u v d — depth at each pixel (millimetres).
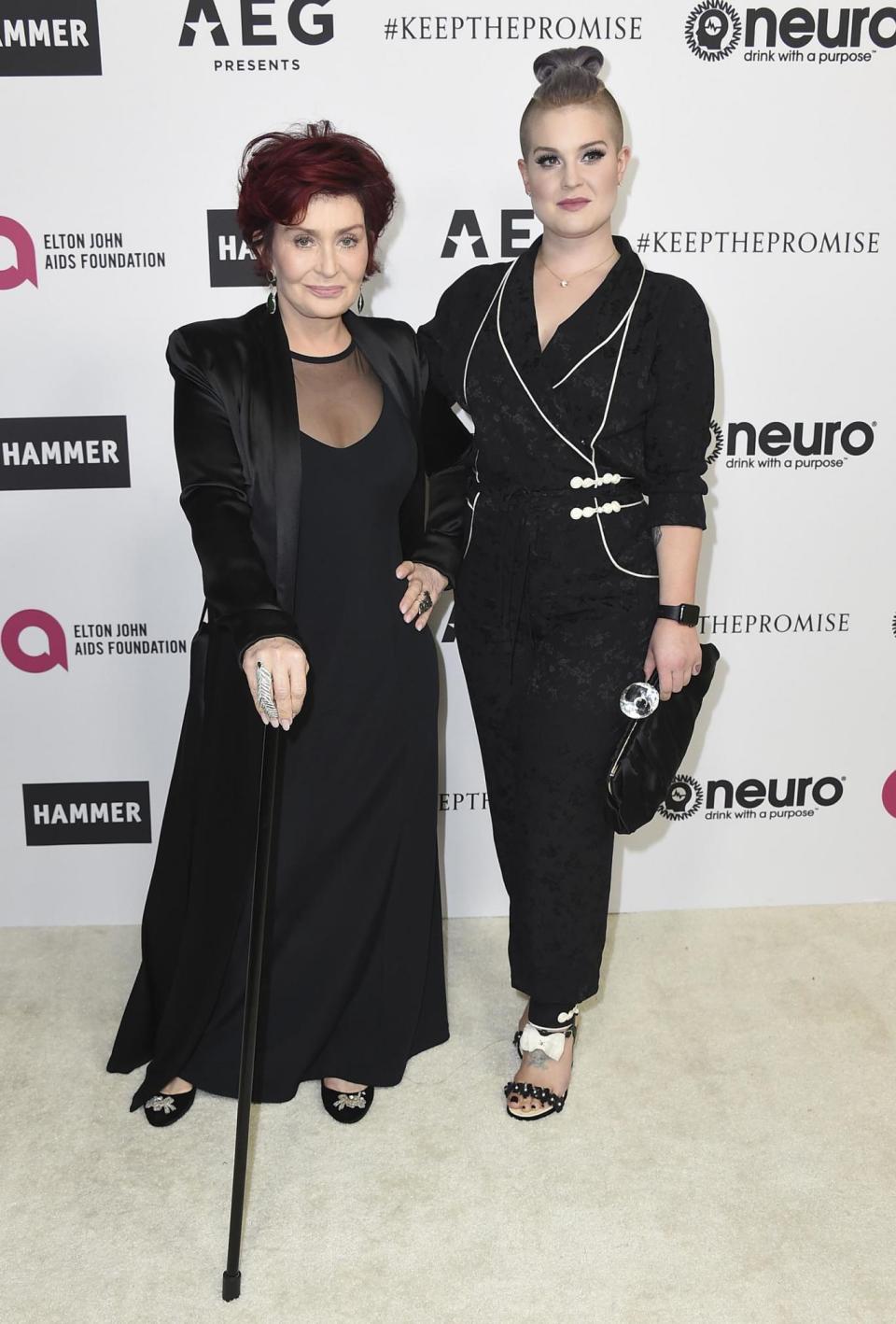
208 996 1948
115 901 2691
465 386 1919
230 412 1786
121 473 2428
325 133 1758
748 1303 1652
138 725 2582
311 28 2227
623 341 1832
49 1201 1839
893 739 2688
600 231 1842
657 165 2328
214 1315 1630
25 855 2643
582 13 2246
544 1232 1787
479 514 1973
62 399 2381
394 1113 2061
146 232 2307
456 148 2303
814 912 2723
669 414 1836
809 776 2699
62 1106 2061
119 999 2385
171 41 2215
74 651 2525
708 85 2291
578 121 1733
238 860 1890
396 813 1973
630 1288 1681
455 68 2262
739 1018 2320
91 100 2234
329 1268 1715
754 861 2725
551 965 1993
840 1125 2021
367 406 1870
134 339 2359
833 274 2400
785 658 2619
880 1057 2203
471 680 2051
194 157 2275
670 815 2705
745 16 2260
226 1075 2014
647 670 1938
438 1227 1796
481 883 2707
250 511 1799
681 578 1870
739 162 2334
